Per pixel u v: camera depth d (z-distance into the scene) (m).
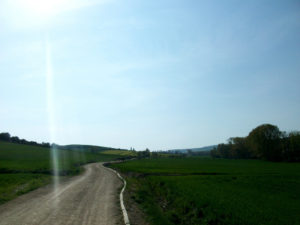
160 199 20.06
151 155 165.75
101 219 10.46
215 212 14.30
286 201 18.97
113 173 45.12
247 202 17.67
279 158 98.56
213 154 156.25
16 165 51.97
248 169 57.09
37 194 17.88
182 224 12.52
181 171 49.34
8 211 11.90
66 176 37.25
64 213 11.48
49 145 154.50
